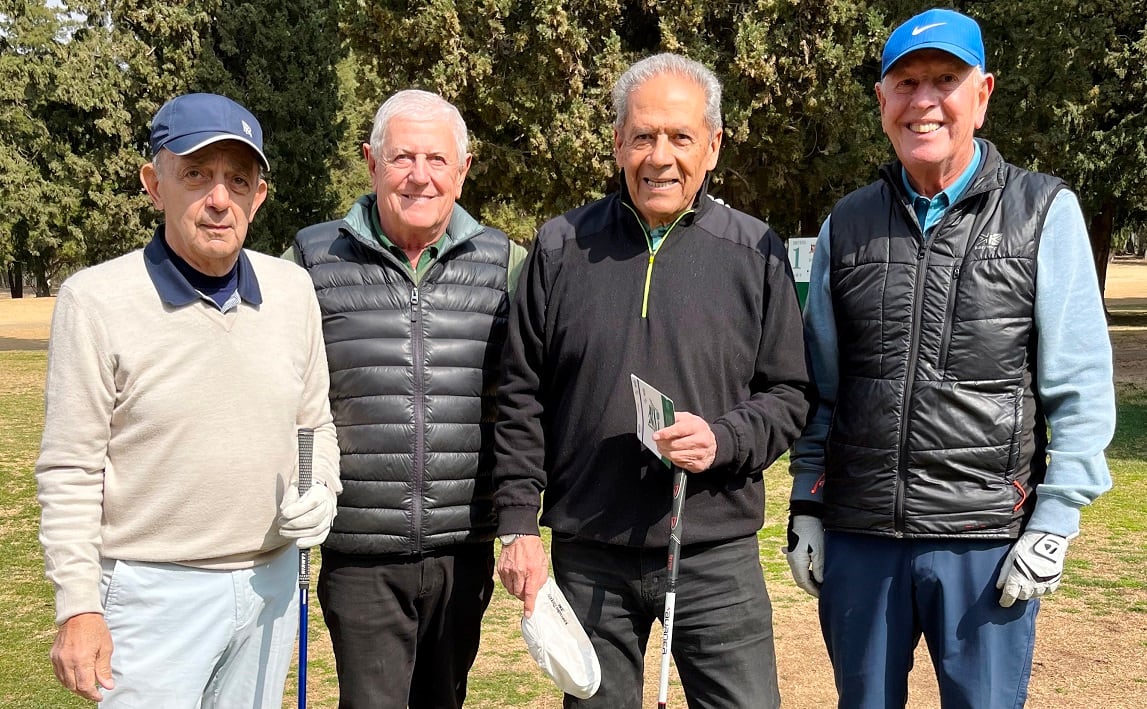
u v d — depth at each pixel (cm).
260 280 247
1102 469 237
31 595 533
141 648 229
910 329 250
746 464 254
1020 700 249
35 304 3722
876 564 258
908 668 261
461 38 1214
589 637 264
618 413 257
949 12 248
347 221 290
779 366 264
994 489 246
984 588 247
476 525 291
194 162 227
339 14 1311
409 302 286
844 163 1284
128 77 1848
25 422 1093
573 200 1283
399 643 290
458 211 302
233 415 234
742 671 262
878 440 253
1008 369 245
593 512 260
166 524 229
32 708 394
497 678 428
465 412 288
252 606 241
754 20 1200
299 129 1861
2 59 1816
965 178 253
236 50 1841
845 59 1196
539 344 271
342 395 283
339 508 283
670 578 248
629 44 1298
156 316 228
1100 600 506
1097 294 243
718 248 262
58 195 1847
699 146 257
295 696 416
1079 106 1448
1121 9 1491
